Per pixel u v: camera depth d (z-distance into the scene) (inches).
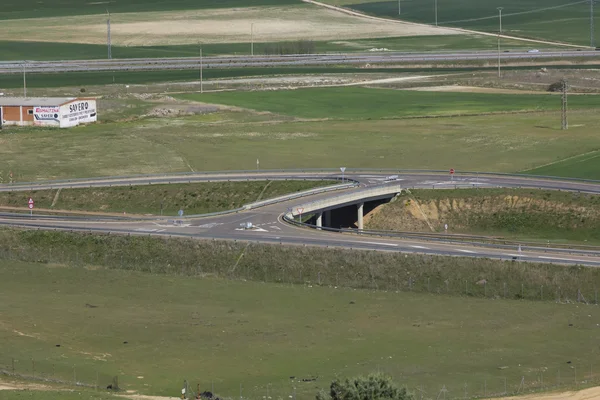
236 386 5841.5
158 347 6525.6
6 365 6102.4
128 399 5433.1
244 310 7293.3
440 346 6555.1
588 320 7057.1
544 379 5979.3
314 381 5920.3
